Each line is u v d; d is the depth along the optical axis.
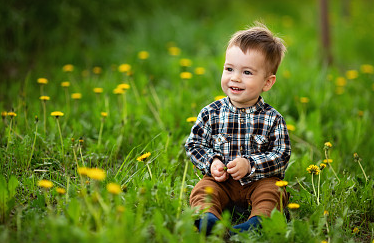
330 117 3.72
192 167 2.53
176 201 1.85
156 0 7.07
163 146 2.70
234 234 1.86
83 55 5.23
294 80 4.50
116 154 2.81
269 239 1.76
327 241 1.87
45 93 3.94
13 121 2.94
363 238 1.99
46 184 1.80
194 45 6.19
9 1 5.16
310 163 2.63
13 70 4.78
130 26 6.40
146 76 4.55
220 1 8.27
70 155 2.62
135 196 1.94
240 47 2.03
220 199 2.02
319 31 5.87
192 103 3.64
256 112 2.09
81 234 1.48
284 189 2.05
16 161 2.52
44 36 5.39
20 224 1.81
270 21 7.75
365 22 8.70
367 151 3.13
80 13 5.78
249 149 2.07
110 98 3.84
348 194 2.21
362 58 6.96
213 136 2.12
